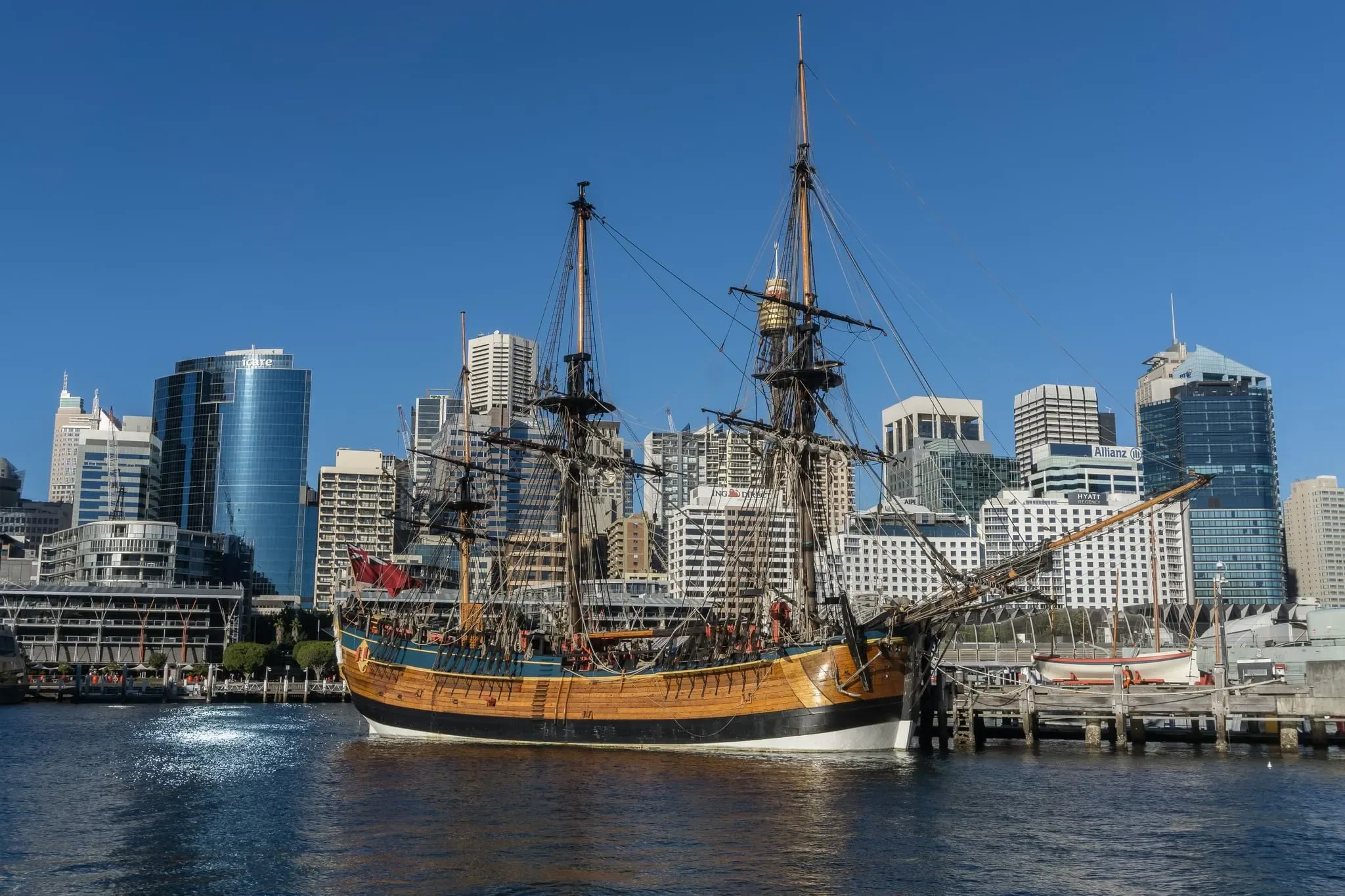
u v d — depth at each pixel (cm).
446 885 5134
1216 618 11144
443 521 15850
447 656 11212
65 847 6025
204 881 5259
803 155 11338
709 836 6119
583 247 12344
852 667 9138
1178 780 8106
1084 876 5328
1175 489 9012
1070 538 9062
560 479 12662
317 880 5262
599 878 5253
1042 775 8294
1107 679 13762
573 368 12231
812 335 11081
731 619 10450
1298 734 10419
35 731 13438
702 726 9706
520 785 7919
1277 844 5981
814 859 5619
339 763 9438
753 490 11562
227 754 10550
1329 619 11519
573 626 11550
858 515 10812
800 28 11344
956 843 5981
